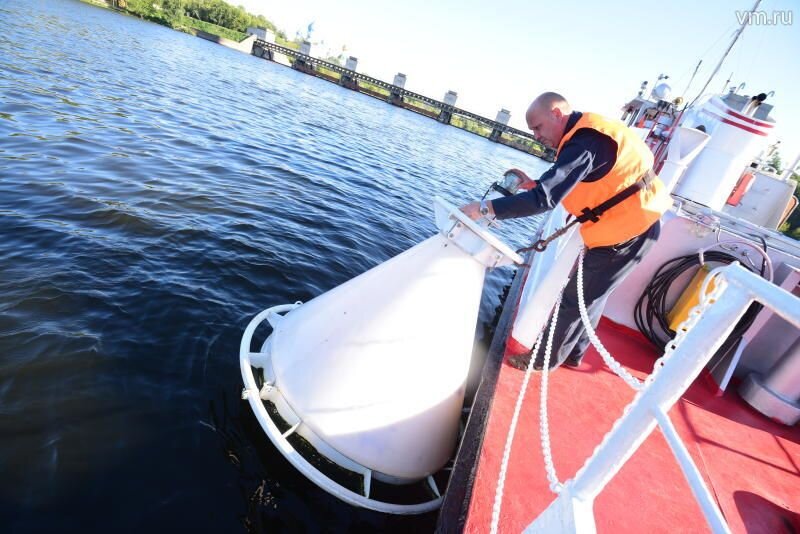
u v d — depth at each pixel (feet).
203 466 7.32
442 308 6.97
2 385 7.70
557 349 9.50
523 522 5.87
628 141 7.02
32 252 11.85
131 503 6.50
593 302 8.80
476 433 7.38
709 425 9.57
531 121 7.52
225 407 8.61
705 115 17.19
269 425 6.72
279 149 36.19
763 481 8.07
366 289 7.29
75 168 18.52
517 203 6.43
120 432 7.50
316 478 6.35
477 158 91.40
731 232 11.41
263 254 15.56
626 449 3.25
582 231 8.27
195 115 38.70
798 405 10.13
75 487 6.48
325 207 24.08
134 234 14.26
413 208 31.65
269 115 53.21
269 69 143.02
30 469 6.53
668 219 11.76
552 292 9.37
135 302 10.95
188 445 7.61
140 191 17.94
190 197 18.86
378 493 7.07
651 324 12.16
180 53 94.79
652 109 26.11
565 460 7.29
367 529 7.20
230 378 9.41
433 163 60.85
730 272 2.94
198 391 8.81
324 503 7.33
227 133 35.65
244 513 6.82
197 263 13.67
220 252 14.78
